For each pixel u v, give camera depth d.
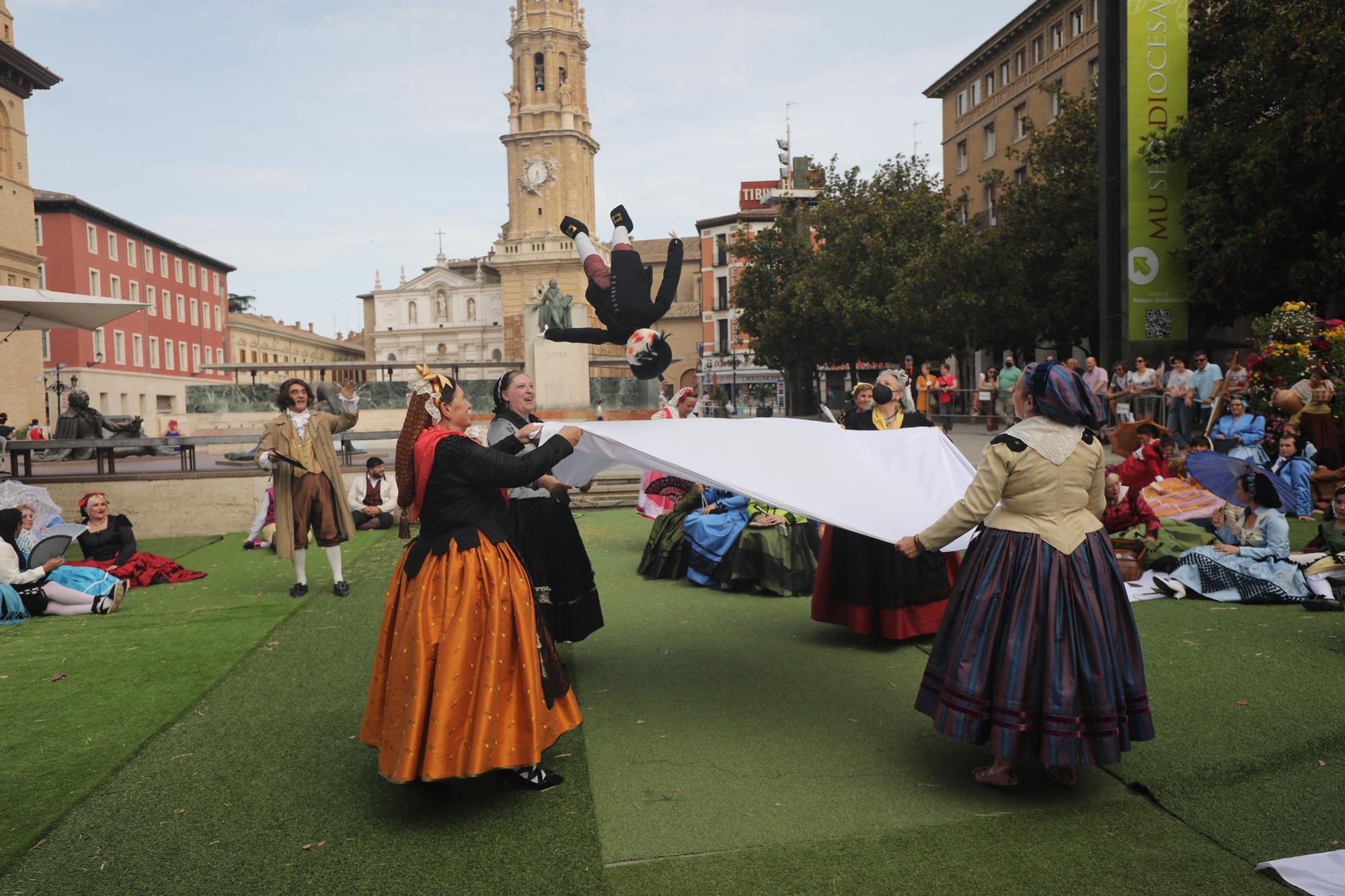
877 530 3.53
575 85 68.69
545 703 3.24
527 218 67.69
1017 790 3.30
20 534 6.96
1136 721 3.11
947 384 22.02
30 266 31.23
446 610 3.11
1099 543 3.19
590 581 4.81
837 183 32.12
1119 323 15.33
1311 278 13.71
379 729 3.31
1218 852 2.81
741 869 2.78
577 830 3.06
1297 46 13.60
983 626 3.19
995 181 25.89
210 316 66.56
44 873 2.82
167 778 3.54
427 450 3.19
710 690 4.53
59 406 39.06
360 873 2.79
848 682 4.62
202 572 8.16
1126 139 14.94
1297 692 4.12
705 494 7.34
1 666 5.18
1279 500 6.41
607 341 4.25
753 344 37.41
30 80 30.83
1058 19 32.38
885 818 3.10
